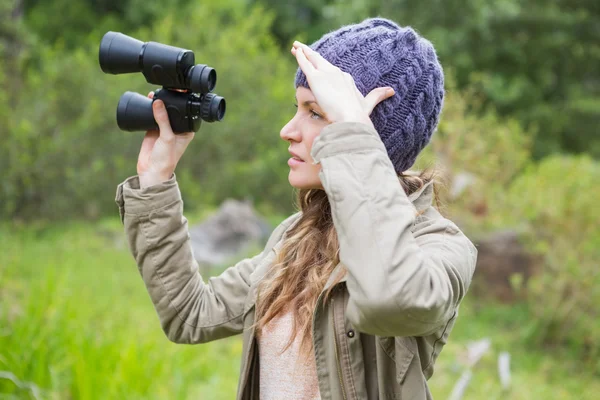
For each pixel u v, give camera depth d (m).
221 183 9.59
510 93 13.48
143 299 5.90
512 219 6.89
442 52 13.45
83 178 8.85
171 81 1.57
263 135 9.94
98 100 9.34
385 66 1.53
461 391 3.83
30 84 9.38
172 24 11.08
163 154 1.64
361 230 1.26
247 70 10.30
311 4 17.64
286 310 1.56
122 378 3.66
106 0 16.25
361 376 1.43
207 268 7.06
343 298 1.45
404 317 1.22
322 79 1.40
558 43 13.80
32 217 8.73
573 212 6.11
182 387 3.92
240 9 12.55
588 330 5.87
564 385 5.21
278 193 9.84
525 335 5.90
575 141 13.95
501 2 13.98
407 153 1.59
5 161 8.36
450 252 1.39
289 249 1.62
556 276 6.19
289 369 1.54
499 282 6.75
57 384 3.44
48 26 15.36
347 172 1.31
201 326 1.70
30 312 3.92
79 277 6.13
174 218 1.66
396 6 13.96
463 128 7.30
